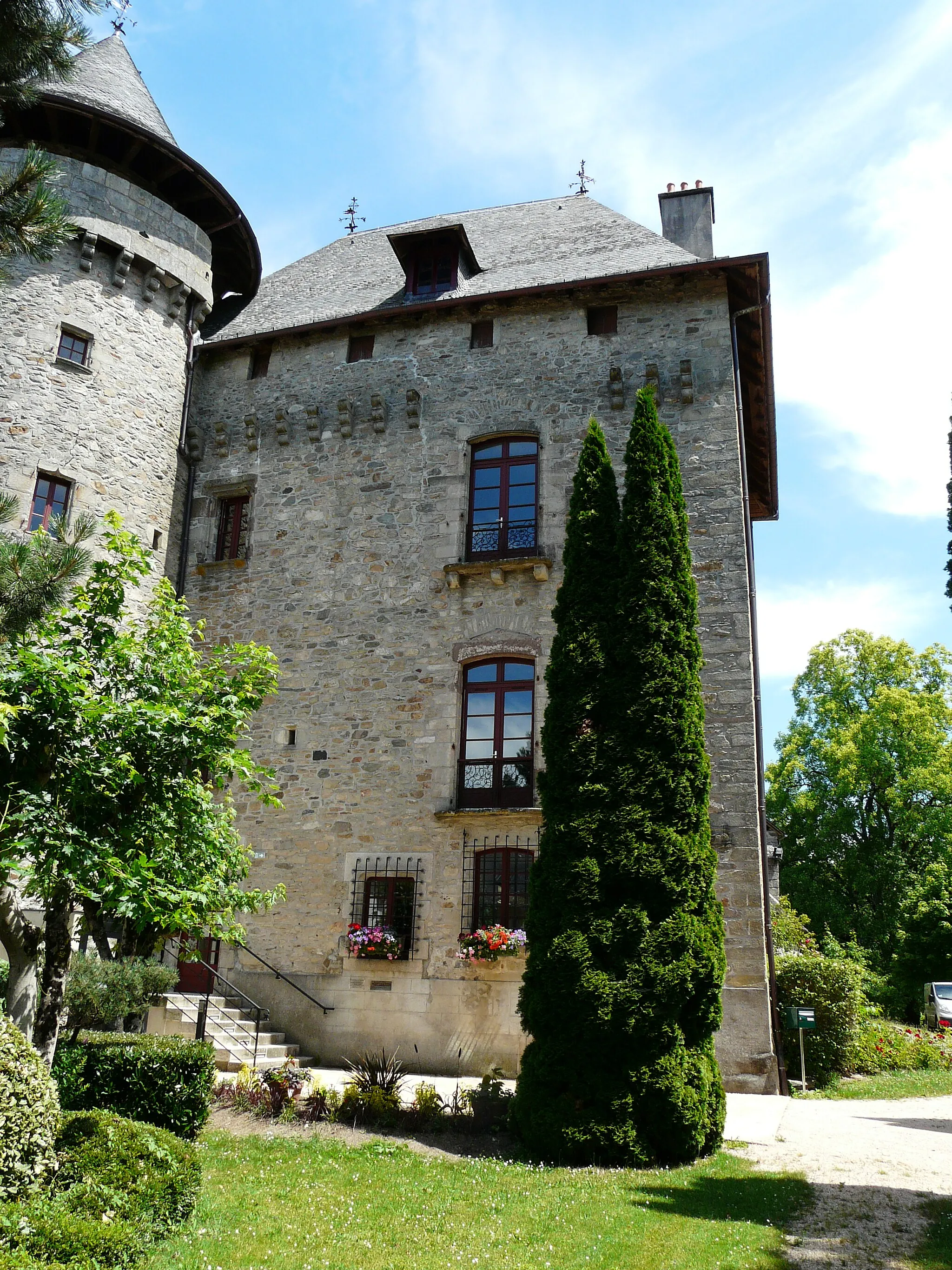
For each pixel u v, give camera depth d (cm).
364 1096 997
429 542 1581
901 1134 1011
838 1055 1442
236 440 1767
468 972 1359
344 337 1753
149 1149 656
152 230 1738
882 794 3225
